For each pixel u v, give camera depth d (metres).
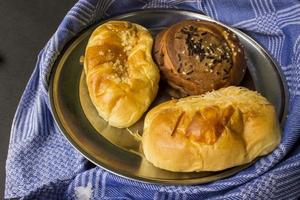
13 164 0.53
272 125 0.50
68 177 0.51
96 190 0.51
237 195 0.49
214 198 0.49
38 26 0.68
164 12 0.64
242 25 0.63
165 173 0.49
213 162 0.48
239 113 0.49
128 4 0.65
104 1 0.63
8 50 0.65
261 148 0.49
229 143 0.48
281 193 0.50
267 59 0.59
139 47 0.56
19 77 0.63
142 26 0.61
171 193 0.49
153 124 0.50
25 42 0.66
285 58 0.60
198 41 0.55
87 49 0.56
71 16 0.60
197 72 0.54
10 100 0.61
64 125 0.53
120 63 0.55
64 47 0.59
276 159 0.49
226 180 0.49
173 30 0.56
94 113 0.54
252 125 0.49
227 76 0.54
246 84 0.57
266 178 0.49
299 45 0.58
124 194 0.51
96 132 0.53
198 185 0.49
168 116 0.49
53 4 0.71
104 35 0.57
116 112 0.52
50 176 0.52
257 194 0.49
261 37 0.63
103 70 0.54
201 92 0.54
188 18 0.64
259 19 0.62
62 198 0.52
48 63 0.57
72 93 0.56
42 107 0.56
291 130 0.51
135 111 0.53
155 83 0.54
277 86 0.57
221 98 0.51
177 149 0.48
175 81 0.55
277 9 0.62
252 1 0.62
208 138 0.48
